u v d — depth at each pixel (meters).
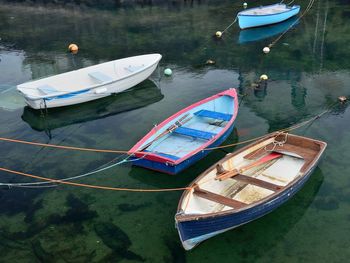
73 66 21.19
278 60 21.17
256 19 26.14
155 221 10.26
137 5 34.19
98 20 30.17
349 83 18.09
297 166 11.41
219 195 9.34
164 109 16.16
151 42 24.70
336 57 21.45
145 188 11.57
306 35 25.16
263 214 9.78
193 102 16.66
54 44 24.92
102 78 17.17
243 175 10.19
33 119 15.78
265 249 9.28
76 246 9.53
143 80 18.03
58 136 14.54
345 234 9.70
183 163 11.52
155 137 12.57
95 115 15.89
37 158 13.21
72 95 15.83
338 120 14.75
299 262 8.95
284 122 14.70
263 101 16.45
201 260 9.02
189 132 12.86
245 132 14.07
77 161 12.95
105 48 23.91
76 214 10.60
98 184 11.80
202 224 8.47
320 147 11.29
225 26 27.44
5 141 14.31
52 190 11.60
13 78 19.77
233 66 20.50
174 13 31.31
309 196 10.98
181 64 20.95
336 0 33.31
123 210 10.70
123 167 12.53
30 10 33.53
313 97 16.69
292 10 27.81
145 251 9.32
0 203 11.09
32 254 9.34
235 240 9.51
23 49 24.14
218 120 14.13
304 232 9.77
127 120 15.44
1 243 9.70
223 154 12.85
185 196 9.05
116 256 9.20
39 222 10.35
